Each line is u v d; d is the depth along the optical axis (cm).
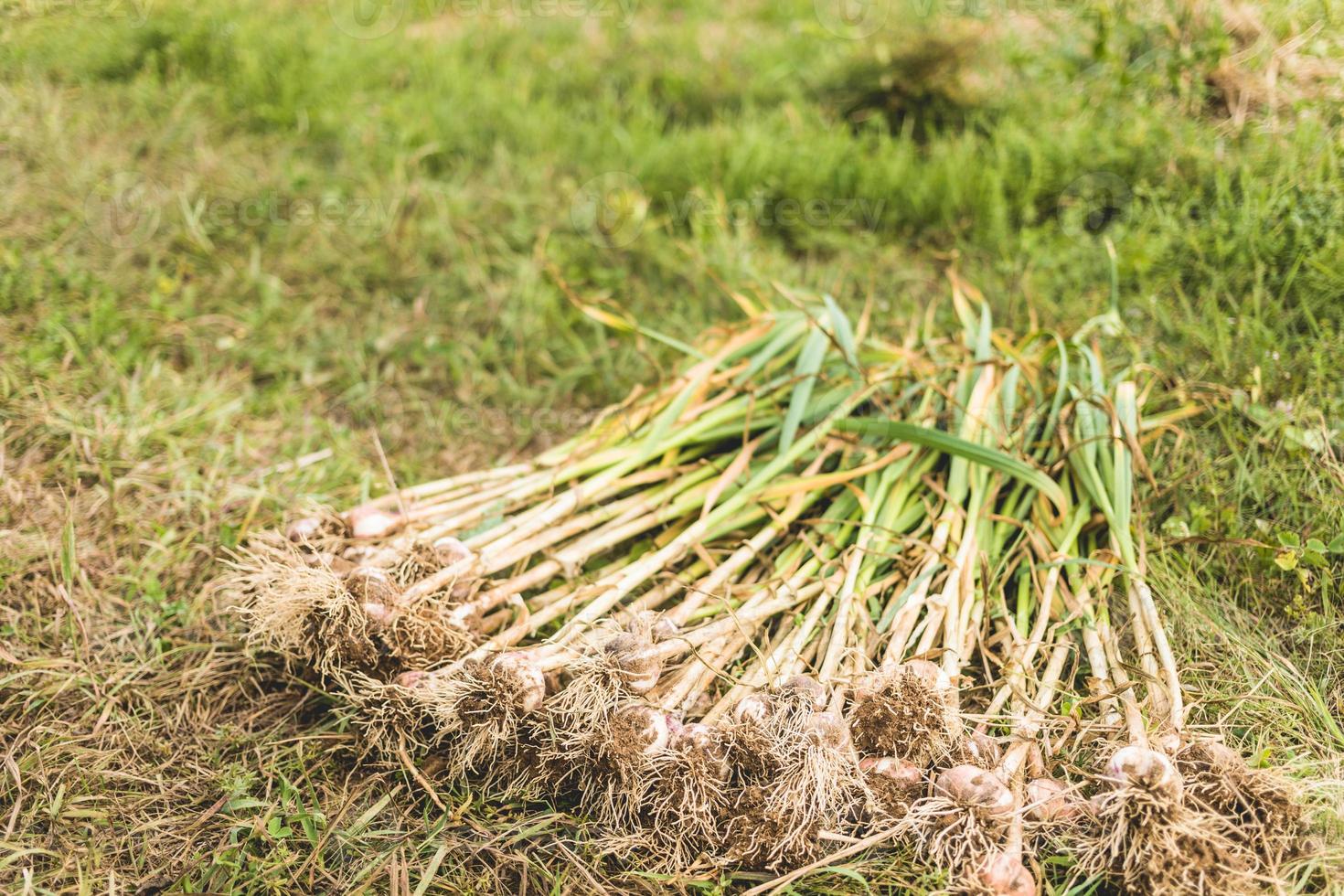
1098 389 167
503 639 148
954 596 151
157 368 187
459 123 257
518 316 206
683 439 168
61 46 263
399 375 198
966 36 256
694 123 273
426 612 146
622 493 172
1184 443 171
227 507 172
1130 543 154
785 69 288
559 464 169
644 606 154
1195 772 136
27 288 191
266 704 153
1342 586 156
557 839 140
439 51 297
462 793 144
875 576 159
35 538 164
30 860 138
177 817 141
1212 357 178
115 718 149
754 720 138
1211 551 162
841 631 148
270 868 137
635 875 137
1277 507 165
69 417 176
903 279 207
